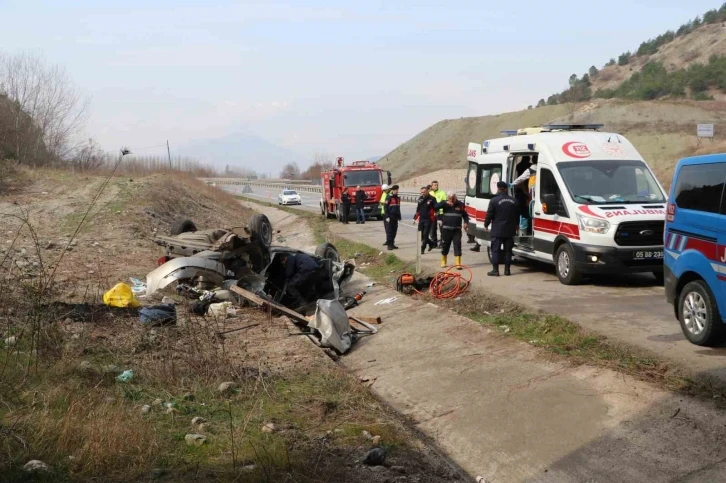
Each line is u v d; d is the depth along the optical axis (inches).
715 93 3900.1
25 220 394.3
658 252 495.5
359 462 242.4
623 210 502.6
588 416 278.1
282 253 569.0
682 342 338.6
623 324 382.9
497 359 360.2
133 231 861.8
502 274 588.7
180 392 293.9
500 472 258.1
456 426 299.0
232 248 522.9
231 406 286.2
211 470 217.5
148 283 496.4
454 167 3590.1
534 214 573.6
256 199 2508.6
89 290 479.2
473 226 704.4
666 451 244.5
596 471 243.6
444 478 244.5
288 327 448.1
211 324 413.7
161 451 229.3
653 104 3191.4
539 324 404.2
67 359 298.0
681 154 2208.4
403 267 687.7
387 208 812.0
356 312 539.8
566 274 522.9
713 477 224.7
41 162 1533.0
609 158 555.2
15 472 199.2
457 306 489.4
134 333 369.4
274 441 248.2
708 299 319.3
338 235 1075.9
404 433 282.2
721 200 315.0
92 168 1638.8
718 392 272.8
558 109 3897.6
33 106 1577.3
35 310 323.6
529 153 596.4
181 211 1246.3
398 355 406.6
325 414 291.4
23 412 239.3
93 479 205.0
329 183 1462.8
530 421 286.4
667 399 273.9
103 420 235.6
